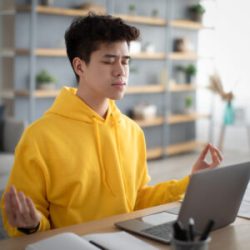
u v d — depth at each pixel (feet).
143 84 21.13
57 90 17.24
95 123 5.33
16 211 4.21
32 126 5.21
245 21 21.63
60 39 17.83
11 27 16.94
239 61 21.81
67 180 5.07
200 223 4.34
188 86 21.63
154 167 18.75
